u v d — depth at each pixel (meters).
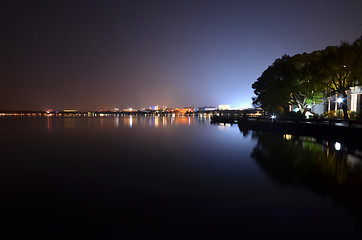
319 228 7.95
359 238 7.38
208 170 15.88
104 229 8.15
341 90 32.28
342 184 12.15
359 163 16.53
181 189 12.01
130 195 11.28
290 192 11.23
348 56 29.05
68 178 14.40
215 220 8.62
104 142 32.41
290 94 45.53
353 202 9.93
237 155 21.38
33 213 9.42
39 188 12.49
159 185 12.73
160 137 38.94
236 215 8.95
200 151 24.03
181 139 35.62
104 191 11.90
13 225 8.47
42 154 23.02
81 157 21.31
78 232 7.96
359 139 20.86
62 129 58.72
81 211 9.53
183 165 17.61
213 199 10.55
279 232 7.75
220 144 29.22
